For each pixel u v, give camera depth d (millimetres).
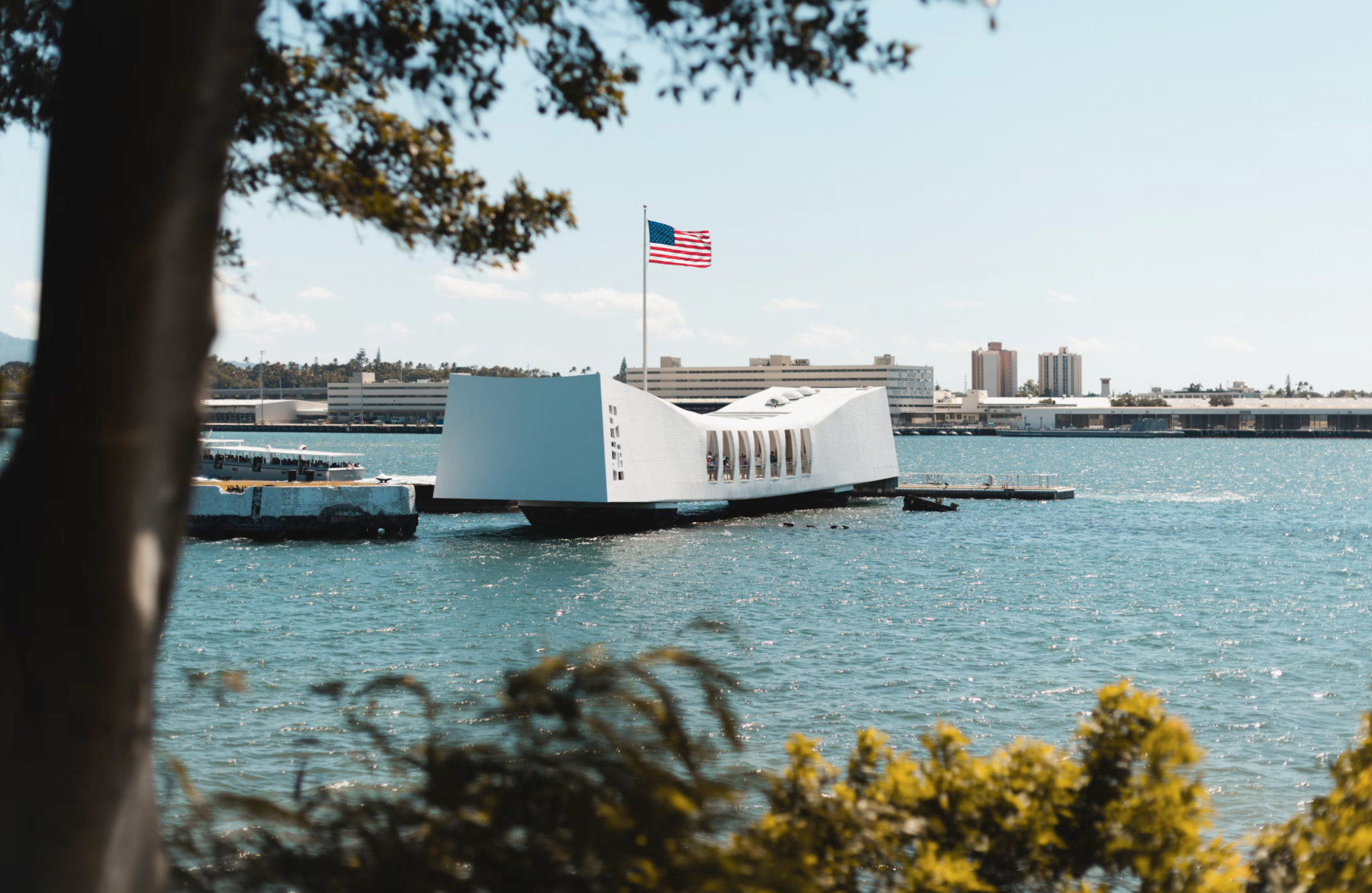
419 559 49375
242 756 19156
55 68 6809
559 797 4965
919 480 102750
